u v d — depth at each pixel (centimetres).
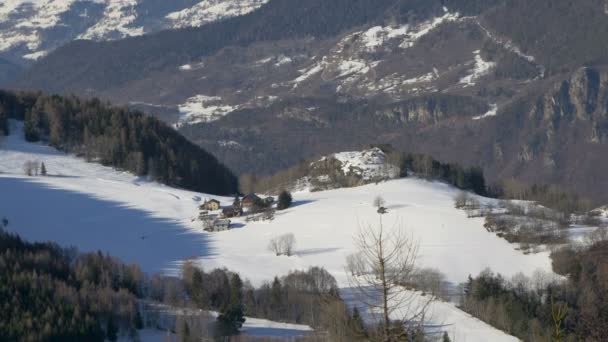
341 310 6259
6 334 15500
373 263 5556
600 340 5762
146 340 16350
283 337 15362
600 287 15612
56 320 16112
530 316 16425
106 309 17025
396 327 5147
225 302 17562
